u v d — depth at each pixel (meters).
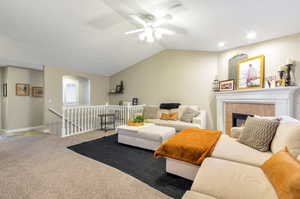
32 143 3.39
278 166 1.18
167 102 5.34
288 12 2.25
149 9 2.74
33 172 2.08
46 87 4.82
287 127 1.63
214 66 4.49
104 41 4.12
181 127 3.84
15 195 1.60
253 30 2.94
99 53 4.71
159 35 3.10
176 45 4.68
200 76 4.72
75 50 4.25
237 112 3.74
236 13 2.47
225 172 1.30
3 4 2.48
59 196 1.60
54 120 4.98
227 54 4.17
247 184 1.14
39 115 5.72
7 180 1.88
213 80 4.50
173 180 1.92
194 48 4.59
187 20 2.94
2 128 5.11
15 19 2.80
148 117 4.94
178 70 5.11
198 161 1.72
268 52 3.26
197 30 3.32
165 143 2.06
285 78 2.85
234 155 1.68
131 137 3.18
